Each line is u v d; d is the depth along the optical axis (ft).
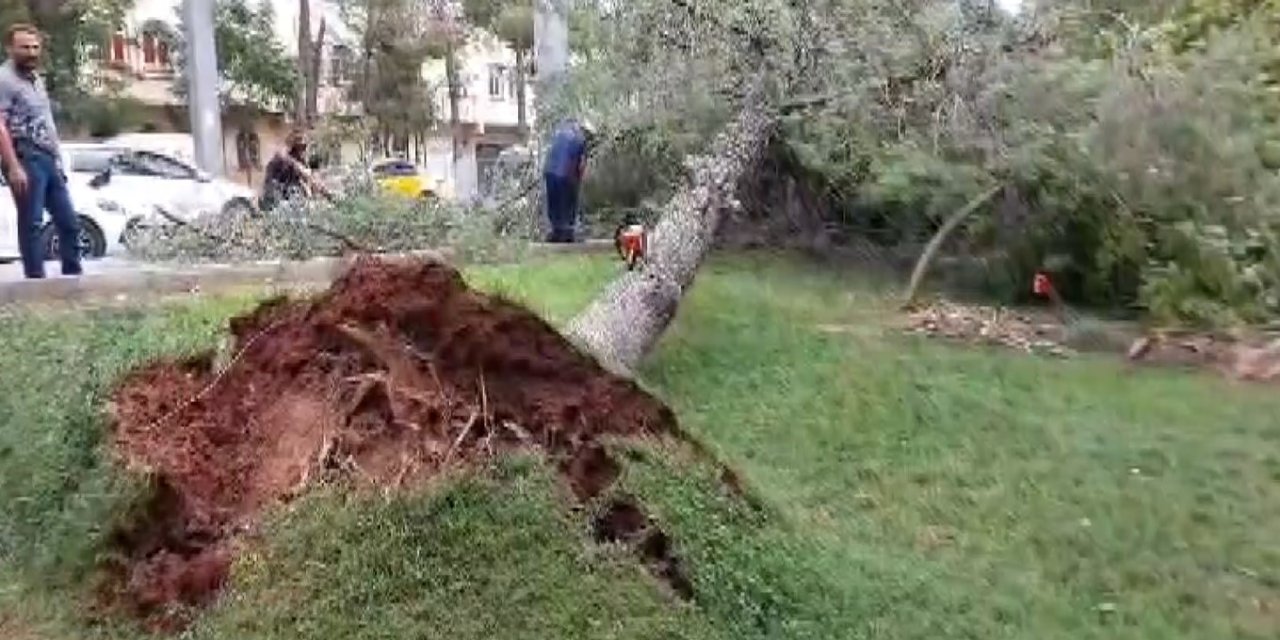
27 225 25.86
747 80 32.30
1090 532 16.78
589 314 22.76
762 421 20.71
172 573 11.94
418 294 13.74
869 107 32.42
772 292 31.99
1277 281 29.58
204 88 65.72
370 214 30.89
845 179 38.14
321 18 118.83
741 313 28.09
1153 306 29.89
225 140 113.50
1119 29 35.12
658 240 24.77
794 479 18.38
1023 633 13.76
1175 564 15.87
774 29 31.09
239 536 11.84
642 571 11.67
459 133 123.13
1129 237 31.48
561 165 38.81
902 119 32.96
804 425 20.58
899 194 35.27
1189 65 31.58
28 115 25.66
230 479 12.70
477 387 13.10
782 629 12.43
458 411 12.61
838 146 36.04
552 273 30.25
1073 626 14.11
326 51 121.90
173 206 45.39
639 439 13.80
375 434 12.32
